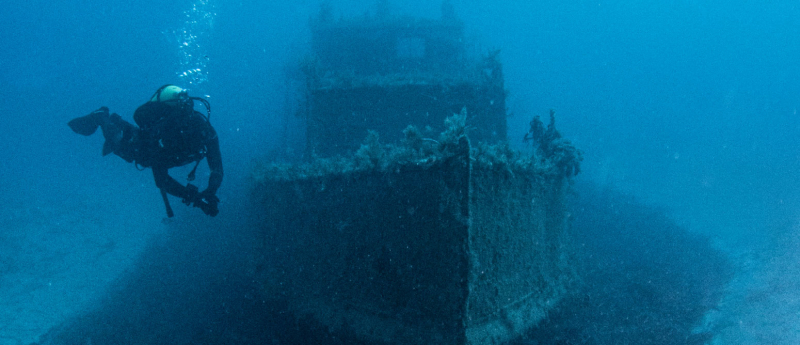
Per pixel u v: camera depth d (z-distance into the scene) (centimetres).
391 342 771
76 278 1559
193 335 971
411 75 1450
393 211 807
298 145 2498
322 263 959
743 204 2006
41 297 1386
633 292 1155
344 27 1945
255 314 1060
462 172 700
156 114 417
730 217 1872
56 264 1664
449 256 718
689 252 1506
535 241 996
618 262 1443
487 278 781
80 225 2095
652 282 1215
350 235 891
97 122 479
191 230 1862
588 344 838
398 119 1392
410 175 780
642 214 2020
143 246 1889
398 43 2144
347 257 896
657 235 1723
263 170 1221
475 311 756
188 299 1223
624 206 2156
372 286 841
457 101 1397
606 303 1070
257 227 1285
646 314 995
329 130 1391
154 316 1131
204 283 1334
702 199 2223
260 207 1258
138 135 419
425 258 755
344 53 1938
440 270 732
